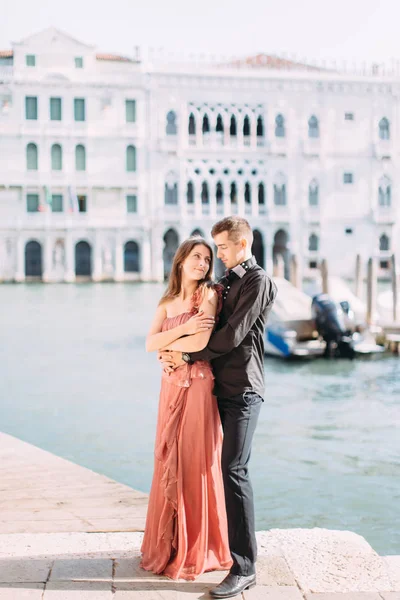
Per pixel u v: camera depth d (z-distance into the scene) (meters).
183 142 68.69
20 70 66.12
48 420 18.05
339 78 70.56
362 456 14.95
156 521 5.95
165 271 72.06
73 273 67.31
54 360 27.16
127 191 68.19
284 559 6.03
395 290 30.42
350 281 69.31
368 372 25.08
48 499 8.42
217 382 5.85
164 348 5.95
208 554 5.93
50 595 5.44
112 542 6.54
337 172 71.31
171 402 5.93
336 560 6.01
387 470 13.97
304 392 21.91
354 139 71.44
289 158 70.44
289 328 28.06
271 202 70.25
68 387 22.27
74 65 66.88
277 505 12.08
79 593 5.48
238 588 5.47
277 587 5.58
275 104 69.88
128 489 8.84
